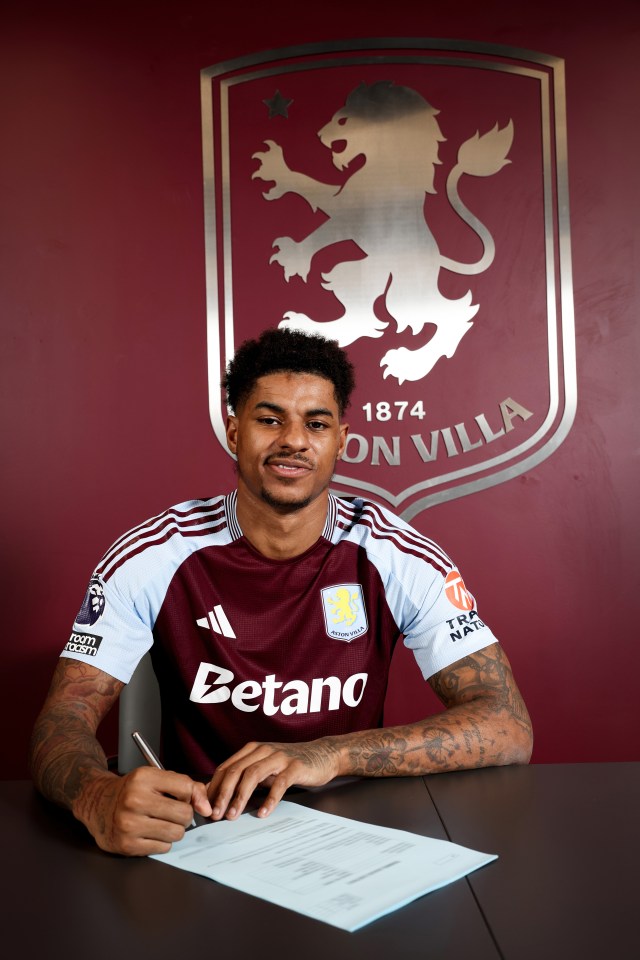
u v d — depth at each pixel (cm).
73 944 67
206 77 241
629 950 64
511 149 240
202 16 242
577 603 235
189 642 142
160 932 68
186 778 91
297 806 100
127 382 238
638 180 238
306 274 239
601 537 236
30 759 115
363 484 236
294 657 141
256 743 107
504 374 238
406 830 91
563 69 239
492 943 66
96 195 240
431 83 241
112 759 152
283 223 240
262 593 142
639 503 236
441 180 240
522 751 120
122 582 139
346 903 72
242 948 65
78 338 238
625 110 238
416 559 147
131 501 237
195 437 237
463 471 236
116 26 242
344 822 94
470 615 144
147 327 239
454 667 139
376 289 239
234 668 140
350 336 239
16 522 236
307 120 241
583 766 116
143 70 242
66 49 241
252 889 76
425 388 238
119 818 85
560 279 237
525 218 239
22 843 90
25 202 239
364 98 241
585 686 234
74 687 131
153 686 145
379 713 147
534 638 235
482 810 97
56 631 235
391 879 77
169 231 240
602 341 237
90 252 239
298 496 136
